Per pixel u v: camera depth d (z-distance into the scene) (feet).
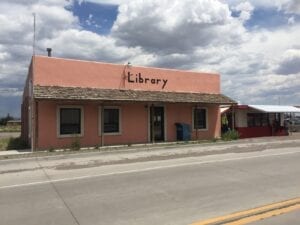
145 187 33.32
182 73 93.50
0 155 61.82
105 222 23.07
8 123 222.07
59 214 25.04
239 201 27.78
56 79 73.77
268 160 50.72
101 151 64.95
